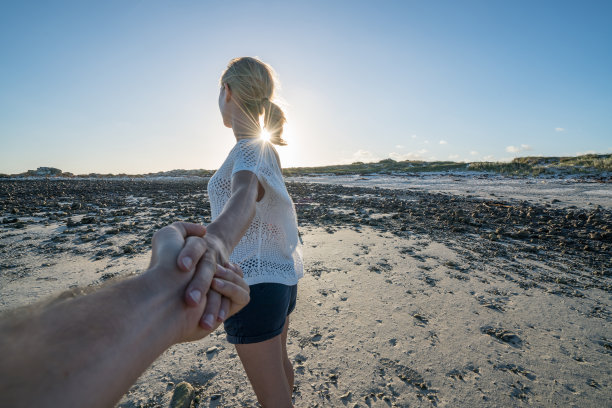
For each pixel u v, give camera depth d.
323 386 2.03
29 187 17.41
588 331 2.65
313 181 25.19
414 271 3.94
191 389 1.97
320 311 2.94
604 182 18.00
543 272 3.99
